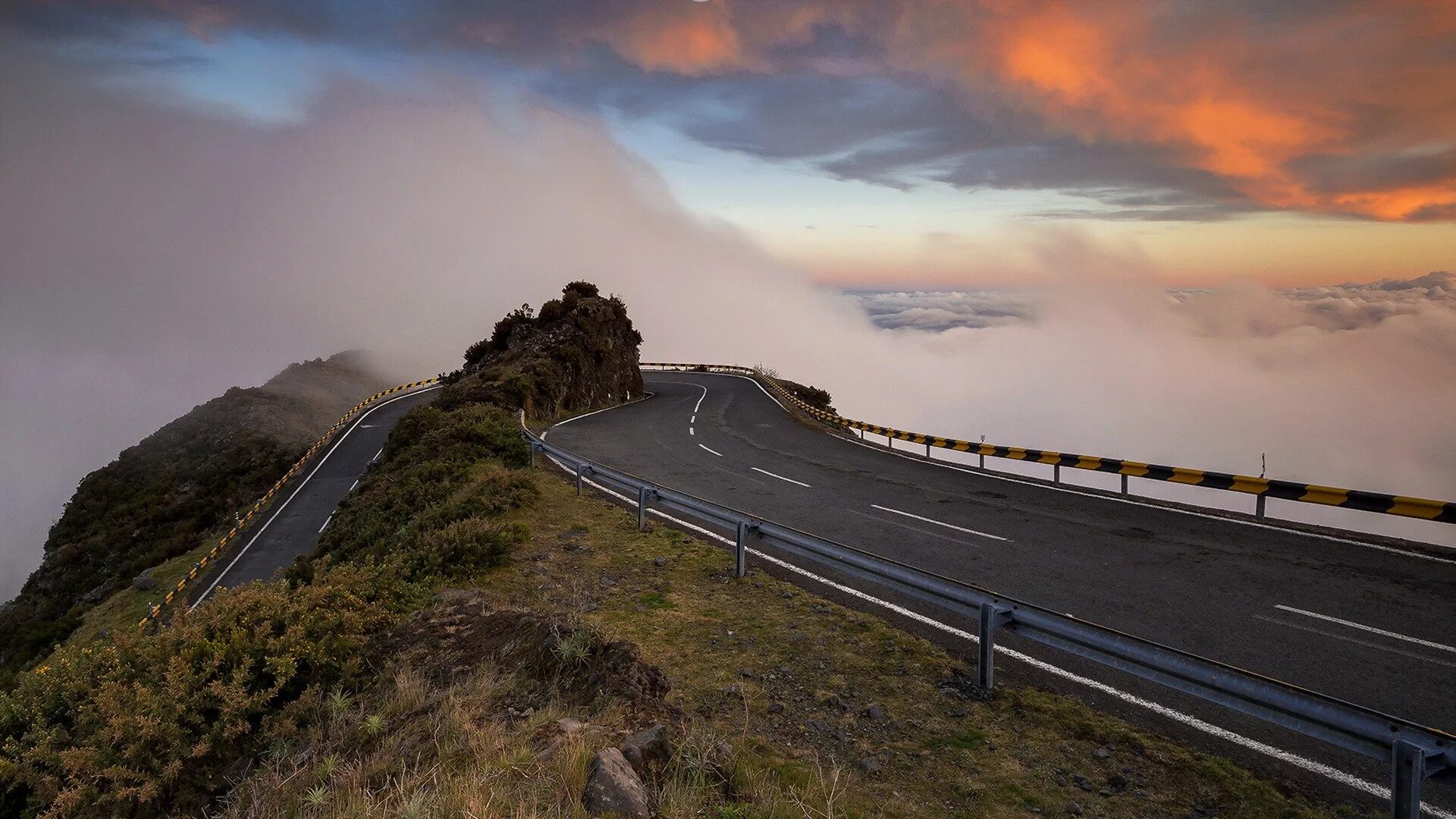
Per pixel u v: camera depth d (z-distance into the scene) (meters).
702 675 7.36
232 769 6.22
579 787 4.27
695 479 18.89
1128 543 12.50
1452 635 8.41
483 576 10.24
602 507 14.62
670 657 7.76
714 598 9.55
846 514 14.89
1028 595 9.99
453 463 18.09
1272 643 8.33
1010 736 6.20
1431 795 5.48
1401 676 7.48
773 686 7.11
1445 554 11.34
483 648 7.06
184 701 6.41
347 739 5.93
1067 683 7.20
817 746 6.04
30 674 7.33
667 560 11.14
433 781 4.61
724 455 23.14
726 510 10.73
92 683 7.05
